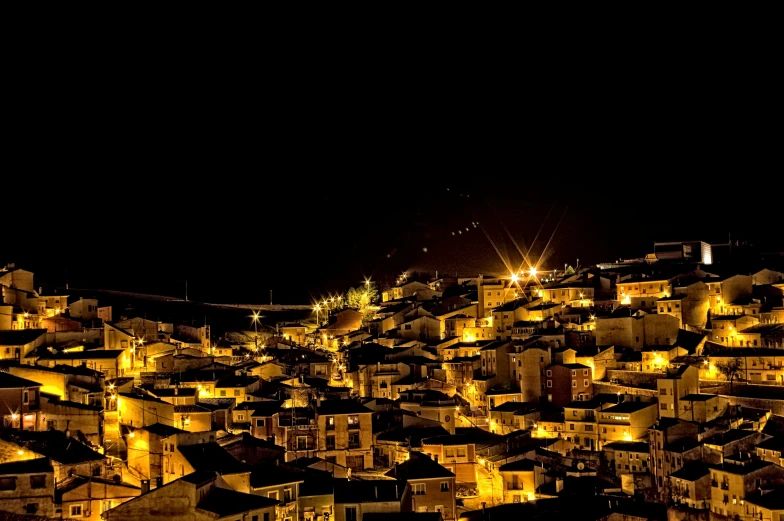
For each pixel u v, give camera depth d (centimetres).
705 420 13462
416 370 17300
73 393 11375
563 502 10844
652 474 12756
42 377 11444
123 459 10456
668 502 11844
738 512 10869
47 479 8306
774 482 11062
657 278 19762
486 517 10469
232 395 13738
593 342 17512
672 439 12550
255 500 8262
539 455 12669
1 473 8175
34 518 8000
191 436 9831
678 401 13900
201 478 8212
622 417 14012
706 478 11419
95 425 10812
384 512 9056
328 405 12750
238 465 9344
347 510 9112
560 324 18638
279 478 9462
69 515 8481
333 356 19988
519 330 18875
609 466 13438
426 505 10325
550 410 15462
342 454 12094
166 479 9738
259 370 16150
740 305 17762
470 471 12356
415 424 13275
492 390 16562
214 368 14825
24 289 18700
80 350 14562
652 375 15200
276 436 12044
